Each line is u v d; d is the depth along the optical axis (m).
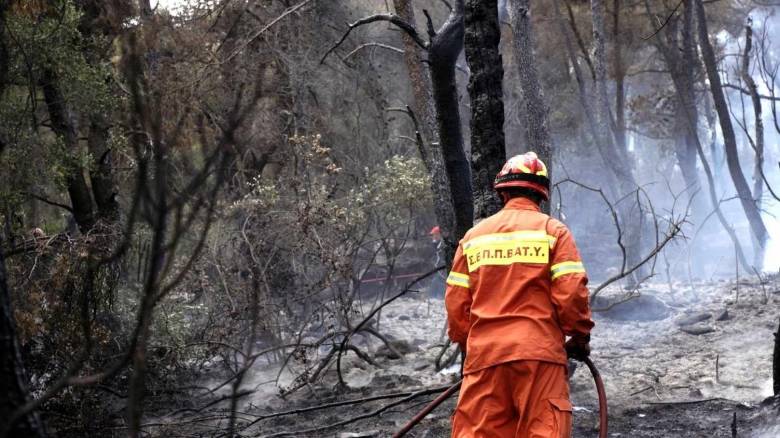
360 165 20.02
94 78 11.02
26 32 9.76
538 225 4.23
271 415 6.85
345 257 10.34
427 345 11.69
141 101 2.64
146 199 2.53
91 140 12.70
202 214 9.36
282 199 10.80
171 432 7.12
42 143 10.23
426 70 10.62
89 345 2.75
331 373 9.81
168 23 14.41
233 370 9.58
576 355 4.40
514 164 4.45
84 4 13.36
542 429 3.92
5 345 2.39
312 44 20.91
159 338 8.32
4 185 9.76
